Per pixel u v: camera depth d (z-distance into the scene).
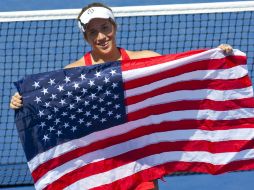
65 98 12.16
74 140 12.24
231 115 12.35
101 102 12.22
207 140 12.37
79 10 16.05
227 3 15.83
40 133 12.20
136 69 12.21
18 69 18.55
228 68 12.29
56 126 12.20
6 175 15.78
